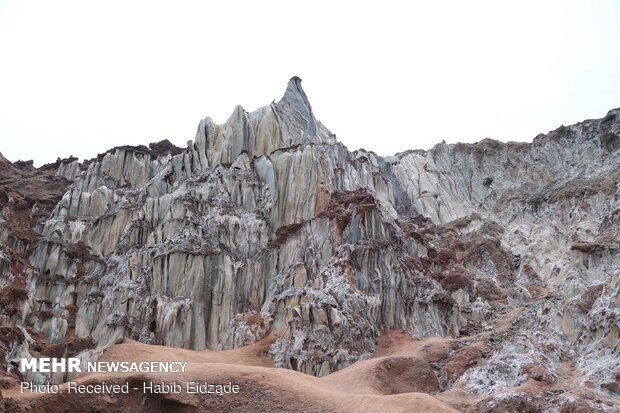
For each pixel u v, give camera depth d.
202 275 66.25
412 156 112.06
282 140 80.94
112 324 63.56
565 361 47.78
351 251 64.00
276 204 73.88
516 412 39.28
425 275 67.75
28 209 80.12
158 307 63.94
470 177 109.94
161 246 68.88
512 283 75.94
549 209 88.88
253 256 70.31
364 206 67.88
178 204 72.94
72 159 96.38
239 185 75.44
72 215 79.31
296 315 57.44
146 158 87.75
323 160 76.50
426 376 48.91
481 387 45.34
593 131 102.62
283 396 41.31
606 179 86.69
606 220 72.81
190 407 40.91
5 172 94.88
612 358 44.16
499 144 112.69
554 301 58.47
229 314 65.50
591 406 37.50
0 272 64.19
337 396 41.44
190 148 82.75
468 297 70.38
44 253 72.38
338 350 54.59
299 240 68.38
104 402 41.09
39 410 39.84
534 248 80.69
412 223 89.19
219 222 70.81
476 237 86.75
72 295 69.25
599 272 62.44
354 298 58.75
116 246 74.38
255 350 58.47
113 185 84.69
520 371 45.03
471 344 54.28
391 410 38.06
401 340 59.09
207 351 60.94
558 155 104.62
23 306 62.72
